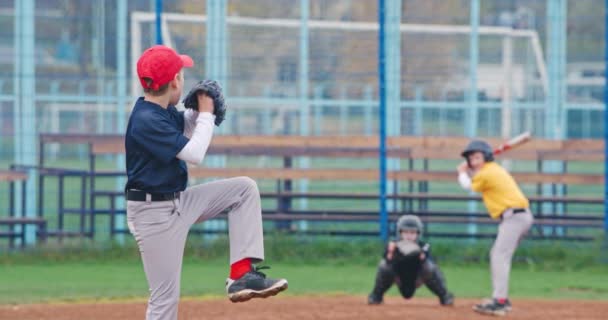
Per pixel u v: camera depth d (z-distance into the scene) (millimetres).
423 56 41406
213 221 40594
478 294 29188
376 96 40906
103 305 25594
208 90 14172
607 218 35312
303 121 40156
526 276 33375
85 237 36688
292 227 41969
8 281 30594
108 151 37656
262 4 41000
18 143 37656
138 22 39000
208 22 38406
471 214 38188
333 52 40469
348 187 52500
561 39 41031
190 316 23422
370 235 37562
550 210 44594
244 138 37906
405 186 45250
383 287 25641
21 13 37438
